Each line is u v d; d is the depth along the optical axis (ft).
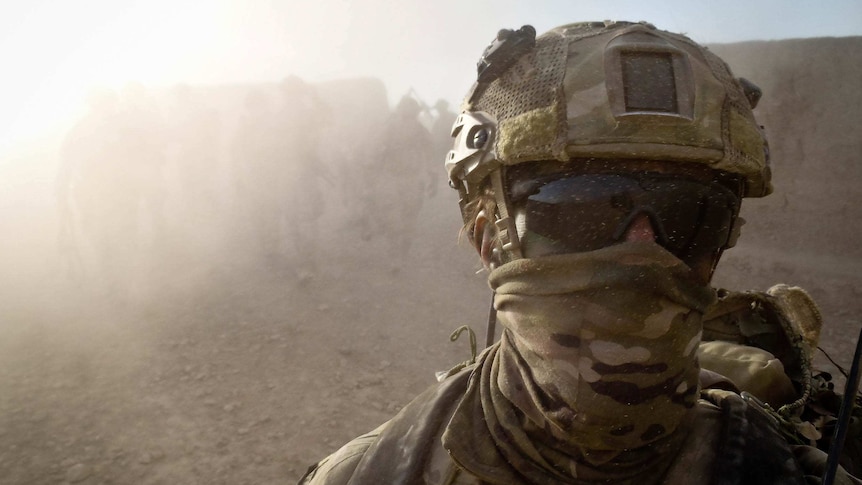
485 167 3.22
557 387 2.89
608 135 2.77
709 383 3.73
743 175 3.00
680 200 2.89
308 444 20.77
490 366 3.53
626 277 2.72
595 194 2.89
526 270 2.95
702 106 2.82
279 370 25.31
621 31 3.01
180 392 23.53
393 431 3.59
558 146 2.83
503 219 3.18
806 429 3.77
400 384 25.02
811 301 6.96
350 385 24.56
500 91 3.18
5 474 19.10
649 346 2.77
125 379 24.38
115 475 19.04
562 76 2.94
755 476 2.95
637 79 2.85
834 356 27.91
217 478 18.98
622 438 2.89
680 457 3.15
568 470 3.06
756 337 5.51
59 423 21.56
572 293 2.83
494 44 3.14
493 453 3.25
